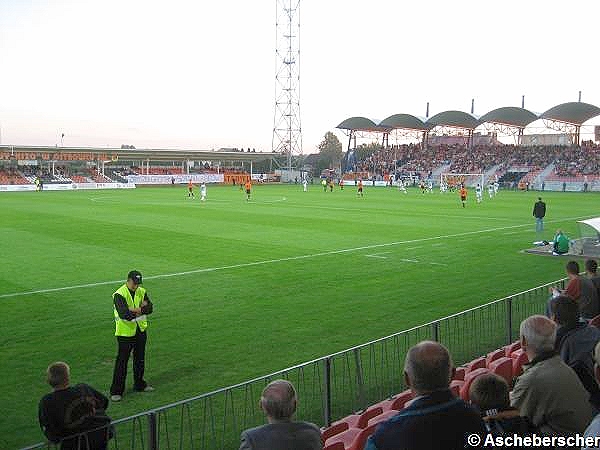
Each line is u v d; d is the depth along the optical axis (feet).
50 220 123.95
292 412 14.30
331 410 30.86
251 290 59.57
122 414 30.68
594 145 335.67
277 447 13.75
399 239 98.78
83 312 50.52
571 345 20.63
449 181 327.67
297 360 38.81
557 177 300.81
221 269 70.64
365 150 472.85
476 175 297.94
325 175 381.60
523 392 15.96
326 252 84.23
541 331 16.22
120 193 233.96
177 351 40.55
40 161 319.47
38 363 37.78
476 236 103.81
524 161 327.88
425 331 44.91
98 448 21.09
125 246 88.28
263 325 46.98
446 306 53.62
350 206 168.14
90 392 22.26
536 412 15.72
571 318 21.15
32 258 77.61
